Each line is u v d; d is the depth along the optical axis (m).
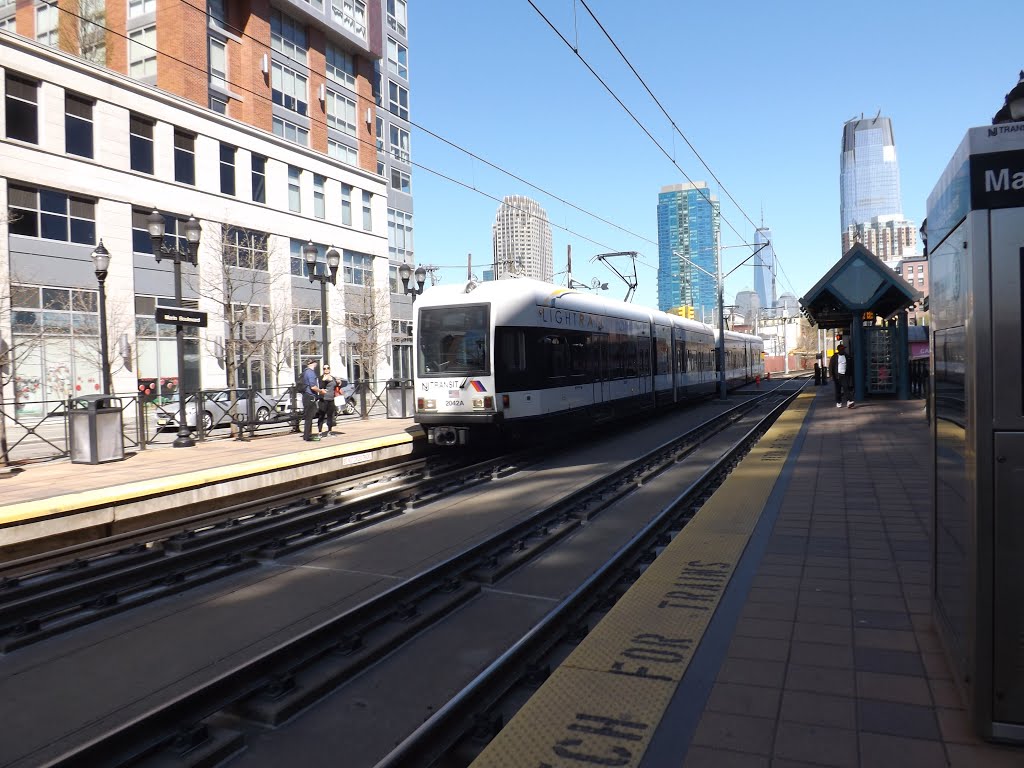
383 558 7.29
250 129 32.66
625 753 3.02
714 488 10.06
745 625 4.43
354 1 39.75
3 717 4.14
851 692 3.49
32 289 24.47
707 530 6.90
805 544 6.32
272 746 3.72
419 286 23.39
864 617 4.51
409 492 10.73
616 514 9.04
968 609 3.03
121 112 27.16
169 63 30.06
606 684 3.65
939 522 3.79
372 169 41.62
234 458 12.41
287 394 19.98
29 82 24.53
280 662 4.46
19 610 5.78
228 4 32.81
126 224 27.34
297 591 6.32
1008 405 2.81
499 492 10.70
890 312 25.69
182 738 3.64
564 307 15.48
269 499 10.34
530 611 5.68
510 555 7.07
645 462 12.85
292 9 35.34
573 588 6.22
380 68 43.81
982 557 2.90
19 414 18.19
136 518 9.52
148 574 6.83
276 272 33.56
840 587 5.12
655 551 7.00
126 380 27.02
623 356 18.81
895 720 3.21
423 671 4.61
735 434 17.58
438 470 12.72
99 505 9.02
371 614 5.35
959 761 2.85
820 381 39.41
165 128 28.89
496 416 13.22
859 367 22.22
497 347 13.30
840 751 2.97
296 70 36.22
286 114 35.38
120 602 6.04
